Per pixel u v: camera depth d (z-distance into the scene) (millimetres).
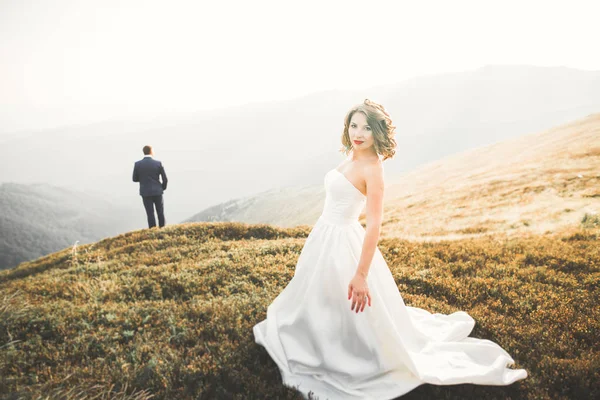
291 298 3920
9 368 3805
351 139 3354
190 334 4383
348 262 3508
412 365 3219
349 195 3506
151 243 10719
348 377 3367
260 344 3963
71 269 8484
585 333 4363
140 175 12758
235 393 3389
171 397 3311
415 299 5430
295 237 11695
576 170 27000
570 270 6945
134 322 4801
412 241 10133
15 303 5348
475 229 17781
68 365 3842
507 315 5062
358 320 3418
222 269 6980
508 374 3453
